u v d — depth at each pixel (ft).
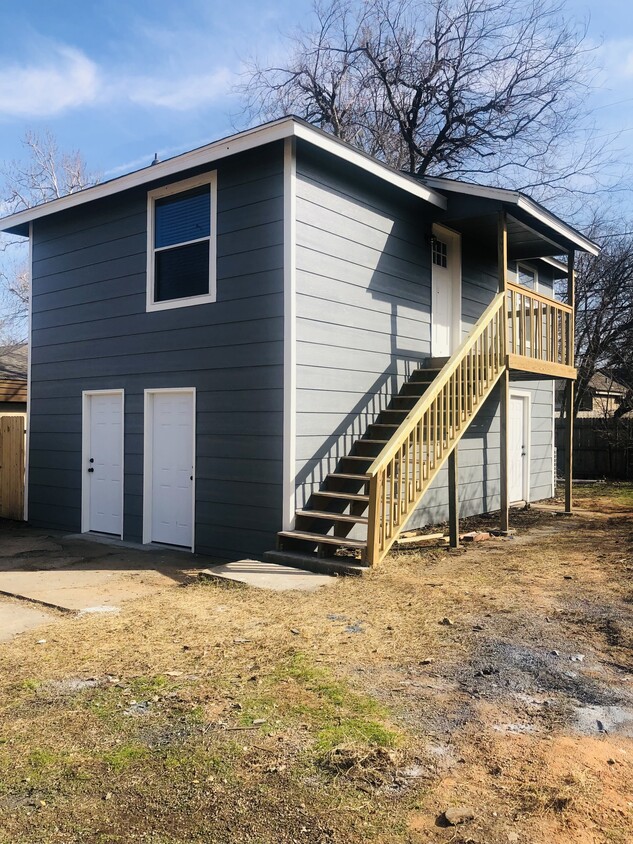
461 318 34.32
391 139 68.28
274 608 17.49
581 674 12.76
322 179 25.08
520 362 29.86
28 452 34.65
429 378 30.25
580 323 66.39
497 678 12.53
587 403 78.84
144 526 28.63
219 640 14.99
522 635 15.02
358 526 26.27
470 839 7.60
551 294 47.65
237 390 25.09
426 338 31.65
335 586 19.62
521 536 29.17
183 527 27.53
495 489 38.65
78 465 31.89
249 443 24.68
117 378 29.84
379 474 21.20
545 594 18.49
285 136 22.80
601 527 31.68
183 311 27.04
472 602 17.72
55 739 10.30
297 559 22.24
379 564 21.65
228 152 24.23
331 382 25.45
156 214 28.55
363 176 27.37
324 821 7.99
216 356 25.82
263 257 24.34
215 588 19.99
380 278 28.35
